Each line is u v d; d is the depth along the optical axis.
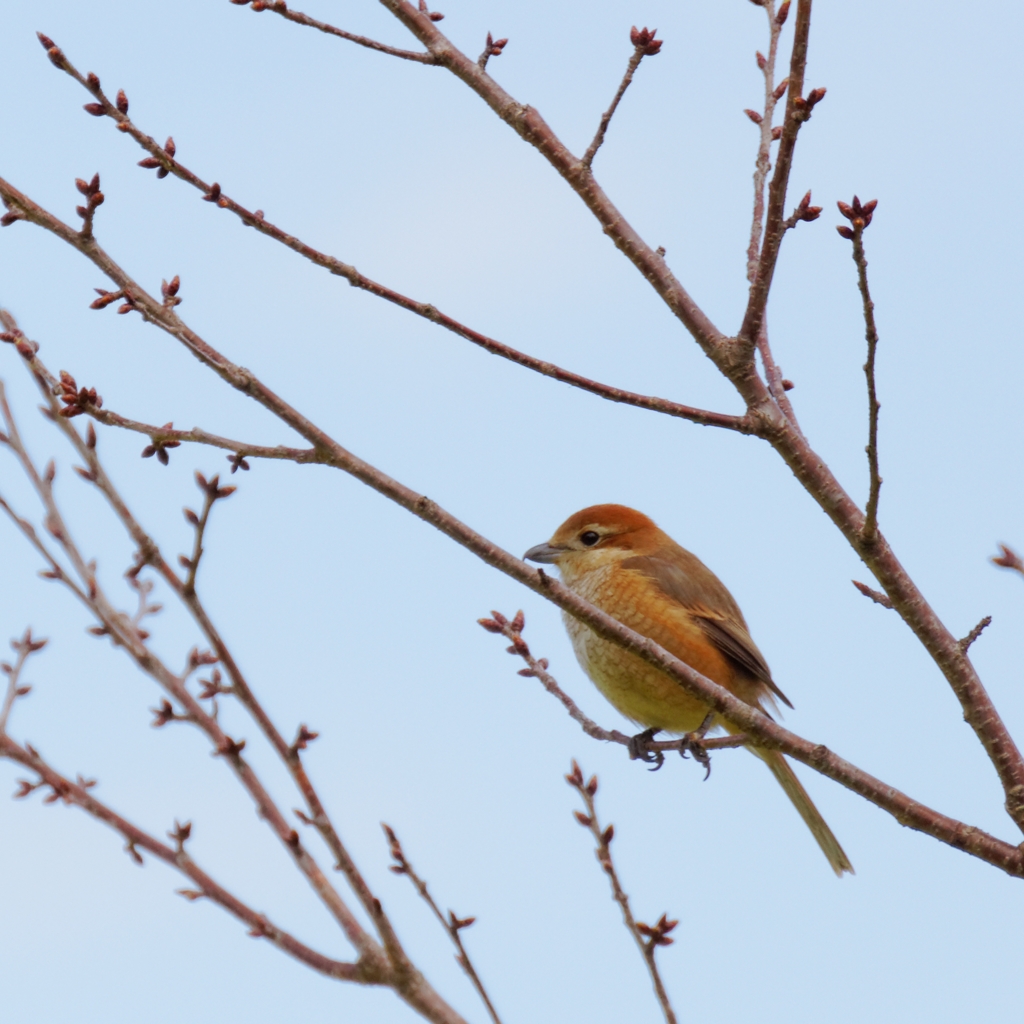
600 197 7.91
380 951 6.32
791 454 7.50
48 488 7.40
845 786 7.10
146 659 7.16
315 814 6.44
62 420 7.25
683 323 7.71
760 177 8.56
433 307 7.34
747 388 7.57
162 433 6.55
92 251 6.65
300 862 6.54
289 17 7.57
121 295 6.56
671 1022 6.28
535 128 7.92
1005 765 7.05
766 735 7.12
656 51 7.78
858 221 6.31
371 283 7.28
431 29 8.06
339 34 7.73
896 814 7.02
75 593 7.24
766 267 7.35
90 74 6.84
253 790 6.70
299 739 6.61
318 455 6.73
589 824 6.85
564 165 7.90
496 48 8.04
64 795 6.68
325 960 6.34
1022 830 6.95
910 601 7.27
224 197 7.05
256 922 6.41
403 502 6.85
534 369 7.40
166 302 6.71
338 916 6.40
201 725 6.94
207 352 6.54
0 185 6.61
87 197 6.58
